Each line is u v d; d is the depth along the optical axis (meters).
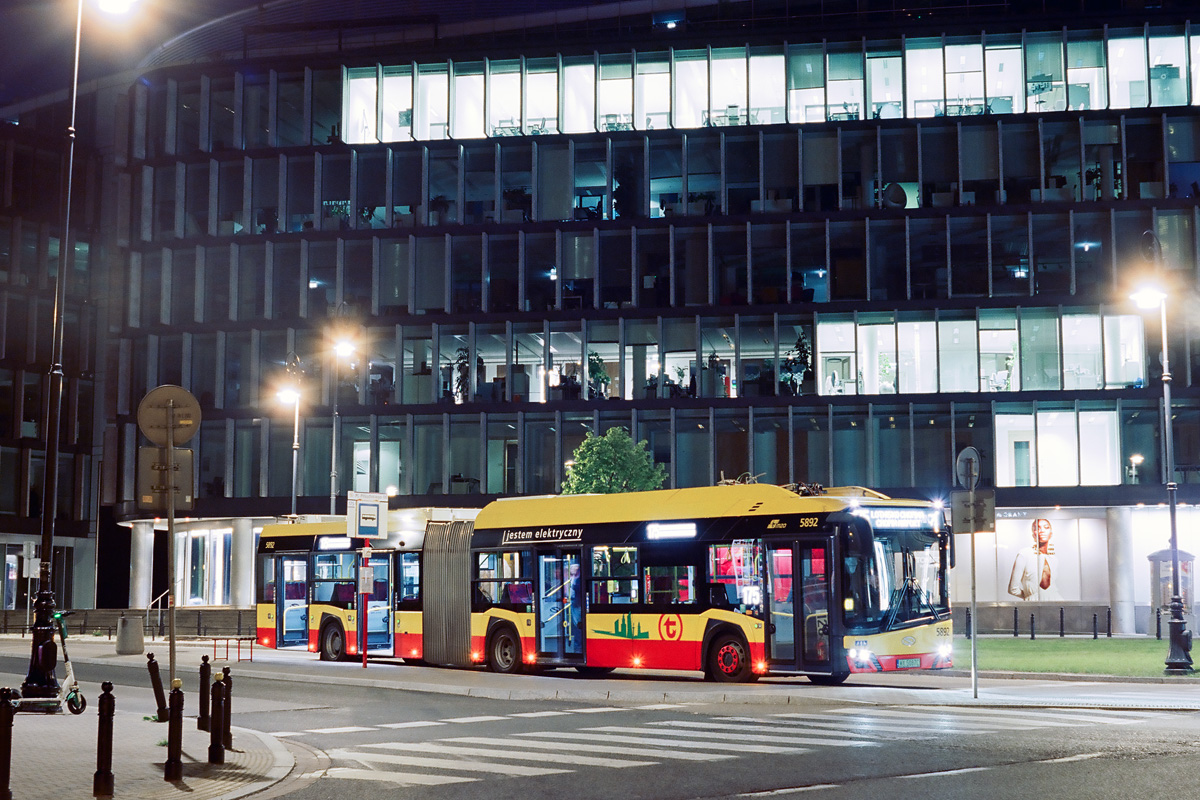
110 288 62.03
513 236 55.78
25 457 71.38
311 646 33.28
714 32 54.56
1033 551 50.66
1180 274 50.22
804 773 12.38
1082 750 13.91
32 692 18.84
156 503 14.95
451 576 29.52
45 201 73.31
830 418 51.62
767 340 53.00
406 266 56.31
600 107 55.81
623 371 53.81
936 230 52.28
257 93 59.28
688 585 25.06
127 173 61.00
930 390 51.19
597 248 54.53
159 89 60.34
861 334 52.06
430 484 55.00
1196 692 22.31
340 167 57.56
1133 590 49.53
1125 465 49.69
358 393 56.12
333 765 13.59
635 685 23.88
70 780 11.94
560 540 27.25
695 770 12.74
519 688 23.17
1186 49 51.47
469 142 56.19
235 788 11.70
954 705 19.94
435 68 57.34
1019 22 52.25
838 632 22.88
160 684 17.23
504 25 66.19
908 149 53.06
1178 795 10.75
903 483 51.12
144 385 58.59
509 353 54.75
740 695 21.31
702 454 52.88
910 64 53.44
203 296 58.38
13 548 70.50
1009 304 50.78
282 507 55.81
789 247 52.97
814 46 54.31
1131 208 50.72
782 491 24.50
